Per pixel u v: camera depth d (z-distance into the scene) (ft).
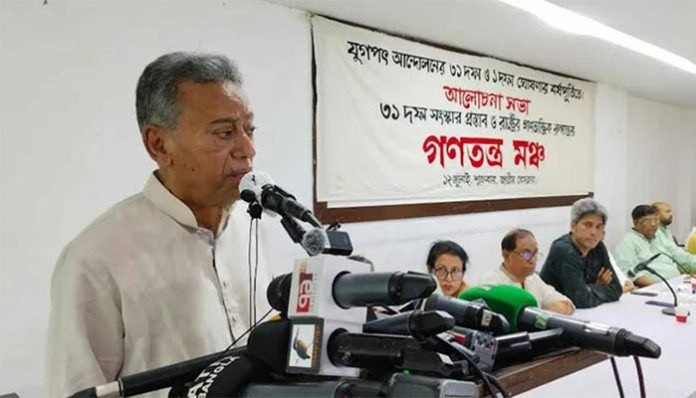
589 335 2.03
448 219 11.11
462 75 11.26
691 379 4.78
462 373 1.46
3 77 5.70
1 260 5.72
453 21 9.25
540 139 13.39
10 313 5.77
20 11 5.78
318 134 8.76
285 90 8.29
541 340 2.07
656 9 8.64
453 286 7.74
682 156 20.33
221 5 7.45
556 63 12.69
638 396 4.28
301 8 8.39
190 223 2.96
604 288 8.73
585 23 9.45
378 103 9.66
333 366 1.48
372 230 9.68
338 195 9.10
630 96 17.38
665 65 12.94
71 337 2.57
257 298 3.38
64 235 6.14
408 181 10.26
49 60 5.98
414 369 1.42
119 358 2.72
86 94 6.26
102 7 6.35
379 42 9.63
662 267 11.79
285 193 2.15
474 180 11.66
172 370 1.88
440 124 10.84
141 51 6.69
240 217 3.41
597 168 15.52
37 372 5.95
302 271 1.57
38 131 5.93
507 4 8.42
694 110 20.26
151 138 2.86
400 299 1.37
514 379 1.83
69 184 6.16
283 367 1.53
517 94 12.65
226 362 1.67
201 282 2.95
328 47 8.84
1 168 5.70
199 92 2.68
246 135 2.84
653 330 6.77
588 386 4.45
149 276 2.77
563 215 14.21
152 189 2.97
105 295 2.67
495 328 1.97
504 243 7.98
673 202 20.31
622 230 16.74
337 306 1.52
